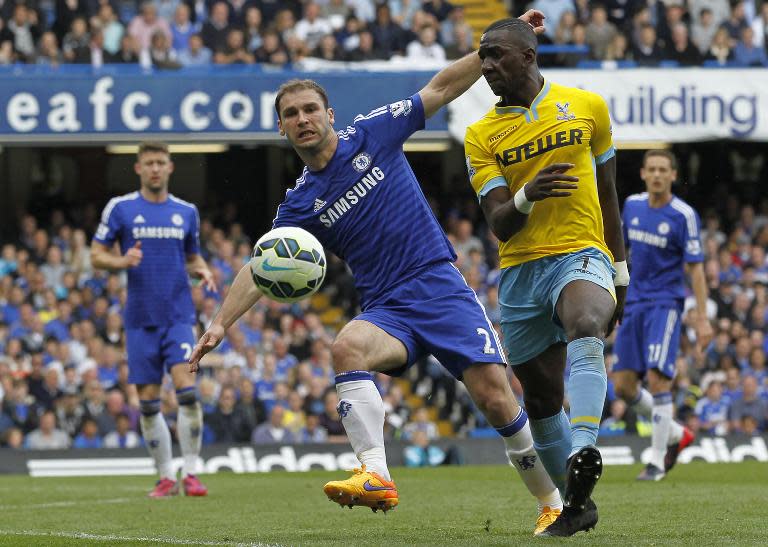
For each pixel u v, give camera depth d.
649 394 34.31
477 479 34.91
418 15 63.12
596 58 62.72
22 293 55.78
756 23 64.50
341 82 58.16
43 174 68.38
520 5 72.31
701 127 59.50
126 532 20.28
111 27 61.06
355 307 63.62
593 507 16.91
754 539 17.33
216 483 34.84
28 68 58.72
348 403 16.92
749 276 60.06
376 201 17.97
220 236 61.38
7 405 47.91
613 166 18.66
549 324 18.31
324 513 23.55
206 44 61.53
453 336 17.66
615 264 18.81
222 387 49.34
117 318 53.94
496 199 18.38
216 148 66.81
